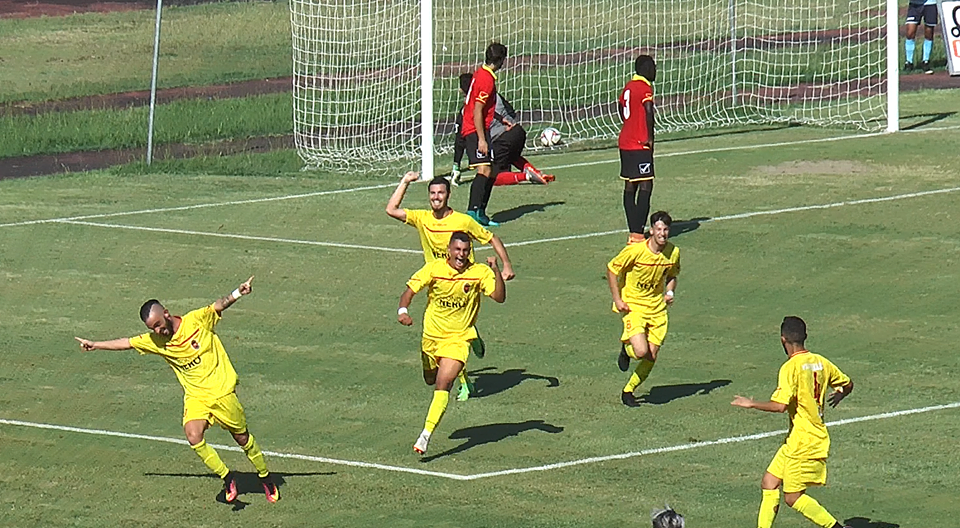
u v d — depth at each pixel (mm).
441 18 135875
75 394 50156
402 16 131875
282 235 70375
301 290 61406
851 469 41531
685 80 114250
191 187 82125
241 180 84062
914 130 90562
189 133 100938
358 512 39844
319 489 41562
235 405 39906
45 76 128250
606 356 52656
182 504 40844
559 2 142875
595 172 83312
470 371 51469
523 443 44625
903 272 60875
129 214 75375
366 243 68562
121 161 91812
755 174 80125
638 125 63844
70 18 155125
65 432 46594
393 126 101875
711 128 97438
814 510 35812
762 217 70438
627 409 47281
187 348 39531
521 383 50094
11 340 55750
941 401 46781
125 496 41500
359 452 44375
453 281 43000
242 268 64750
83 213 75812
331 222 72625
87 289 62156
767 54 122125
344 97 110188
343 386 50281
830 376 36344
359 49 114625
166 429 46875
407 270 64000
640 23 128750
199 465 43875
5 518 40031
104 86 123375
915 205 71312
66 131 101188
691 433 45000
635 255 46031
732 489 40500
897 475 41000
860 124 94500
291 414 47688
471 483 41594
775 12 136750
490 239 48562
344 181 83188
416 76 116812
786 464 36000
